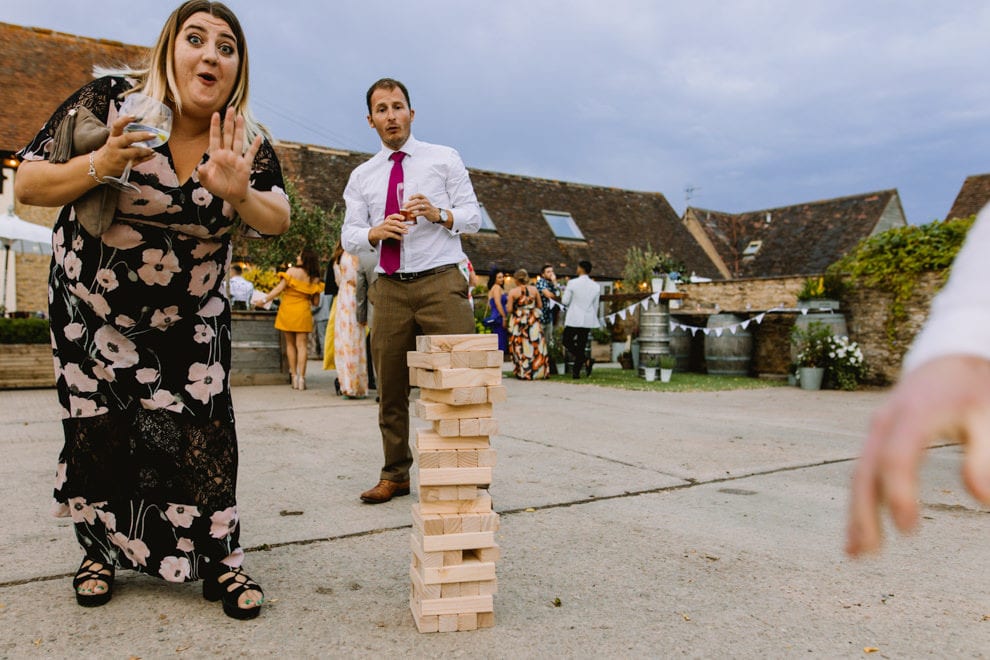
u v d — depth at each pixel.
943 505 3.44
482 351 2.12
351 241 3.48
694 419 6.27
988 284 0.39
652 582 2.46
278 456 4.53
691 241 28.17
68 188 1.90
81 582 2.23
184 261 2.14
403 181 3.39
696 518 3.21
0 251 15.04
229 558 2.25
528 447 4.89
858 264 9.87
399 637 2.04
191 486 2.20
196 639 2.01
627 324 15.13
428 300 3.31
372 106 3.41
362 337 7.43
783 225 33.19
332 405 6.98
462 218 3.29
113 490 2.20
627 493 3.64
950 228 9.16
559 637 2.05
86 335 2.15
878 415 0.37
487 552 2.10
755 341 11.30
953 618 2.19
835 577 2.51
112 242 2.06
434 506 2.11
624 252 25.23
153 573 2.22
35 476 3.91
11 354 8.47
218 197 2.11
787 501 3.51
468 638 2.04
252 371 9.11
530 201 25.33
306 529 3.01
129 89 2.07
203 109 2.04
